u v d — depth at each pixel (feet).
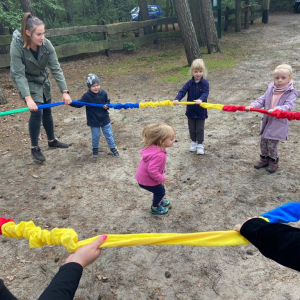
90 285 9.50
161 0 72.18
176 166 15.75
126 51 45.52
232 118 21.16
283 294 8.82
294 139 17.69
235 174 14.73
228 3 62.23
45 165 16.60
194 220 11.94
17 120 22.66
